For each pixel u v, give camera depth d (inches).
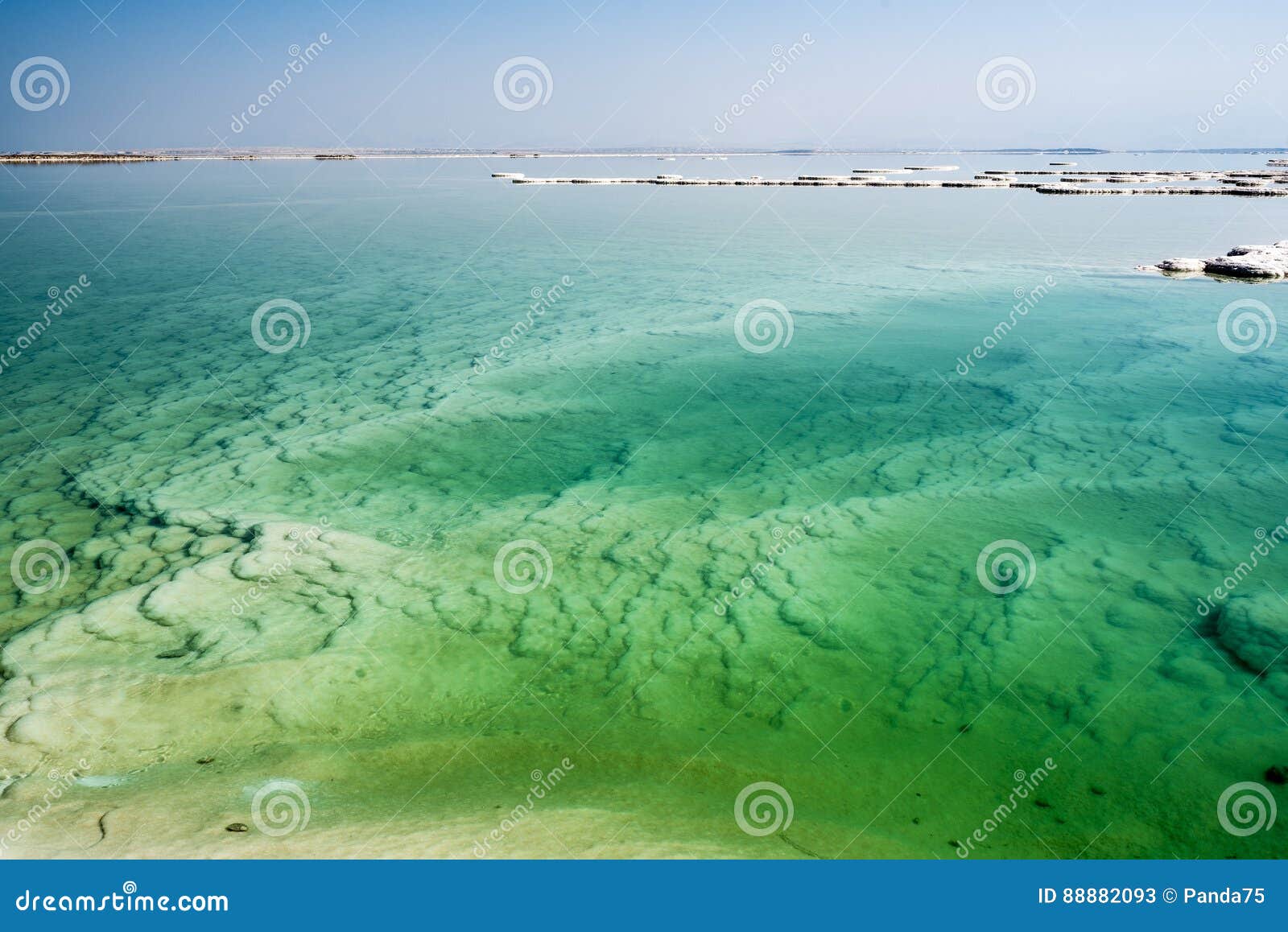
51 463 348.5
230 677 210.2
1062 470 335.6
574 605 246.8
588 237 1008.9
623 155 5905.5
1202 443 358.9
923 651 224.4
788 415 407.5
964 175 2372.0
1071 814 168.4
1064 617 236.7
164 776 175.6
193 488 325.4
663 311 615.2
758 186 1879.9
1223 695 203.2
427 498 319.3
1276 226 1019.9
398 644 227.0
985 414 404.2
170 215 1257.4
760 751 188.1
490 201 1529.3
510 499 319.3
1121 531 284.7
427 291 701.9
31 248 926.4
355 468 346.9
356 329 574.6
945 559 269.9
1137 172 2148.1
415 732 194.4
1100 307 612.7
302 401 428.5
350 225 1146.7
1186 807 169.5
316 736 192.1
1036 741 190.2
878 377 463.5
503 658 222.4
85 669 213.0
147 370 479.8
